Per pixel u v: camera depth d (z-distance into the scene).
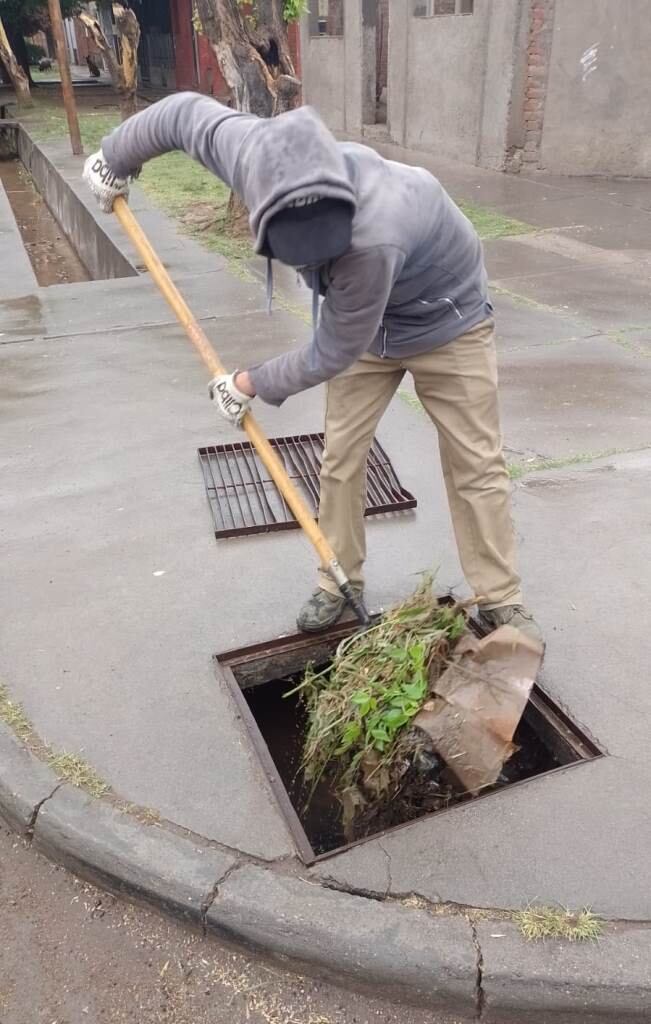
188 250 8.05
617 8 9.73
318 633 2.97
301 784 2.66
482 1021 1.95
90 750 2.49
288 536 3.54
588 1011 1.90
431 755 2.46
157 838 2.21
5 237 9.09
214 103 2.25
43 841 2.30
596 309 6.11
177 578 3.28
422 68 12.55
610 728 2.54
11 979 2.06
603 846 2.18
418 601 2.66
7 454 4.26
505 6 10.46
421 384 2.63
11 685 2.75
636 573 3.22
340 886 2.09
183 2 23.48
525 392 4.78
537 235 8.16
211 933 2.09
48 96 25.41
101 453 4.25
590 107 10.40
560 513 3.60
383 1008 1.98
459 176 11.12
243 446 4.26
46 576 3.31
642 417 4.46
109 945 2.12
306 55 16.03
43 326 6.11
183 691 2.72
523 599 3.09
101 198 2.63
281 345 5.53
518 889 2.07
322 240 1.79
